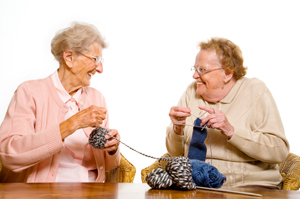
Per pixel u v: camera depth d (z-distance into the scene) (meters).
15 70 4.53
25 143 1.98
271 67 4.56
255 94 2.56
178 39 4.88
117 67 4.82
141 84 4.83
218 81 2.53
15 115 2.15
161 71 4.86
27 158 1.96
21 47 4.56
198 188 1.66
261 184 2.39
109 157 2.38
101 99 2.58
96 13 4.82
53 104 2.27
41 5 4.64
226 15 4.77
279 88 4.51
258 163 2.52
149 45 4.87
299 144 4.37
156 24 4.89
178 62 4.86
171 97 4.82
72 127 1.97
